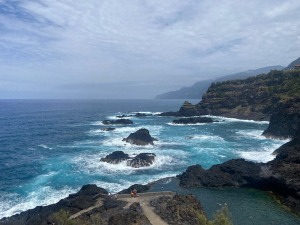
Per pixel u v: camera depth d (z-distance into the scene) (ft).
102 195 132.87
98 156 220.64
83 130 370.12
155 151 231.09
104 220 102.27
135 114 618.03
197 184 155.43
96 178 169.99
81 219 103.76
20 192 149.59
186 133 325.62
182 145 253.85
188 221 99.35
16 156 225.56
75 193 138.72
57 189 153.48
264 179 147.13
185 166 191.72
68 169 187.42
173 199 116.47
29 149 251.80
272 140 275.39
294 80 469.16
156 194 130.62
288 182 134.10
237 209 123.44
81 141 287.28
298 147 167.32
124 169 186.50
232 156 211.61
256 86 545.03
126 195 128.57
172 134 318.65
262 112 469.98
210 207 125.90
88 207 120.16
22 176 175.01
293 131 271.08
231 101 552.00
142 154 201.36
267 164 163.02
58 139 301.43
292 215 117.39
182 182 157.99
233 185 154.81
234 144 255.09
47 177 172.35
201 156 213.66
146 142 257.75
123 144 263.49
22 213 122.62
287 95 407.64
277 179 140.15
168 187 154.40
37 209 123.03
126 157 203.92
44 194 147.02
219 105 562.25
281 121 283.38
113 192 147.84
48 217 106.93
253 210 122.31
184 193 144.25
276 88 483.51
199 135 308.19
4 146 265.95
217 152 224.33
